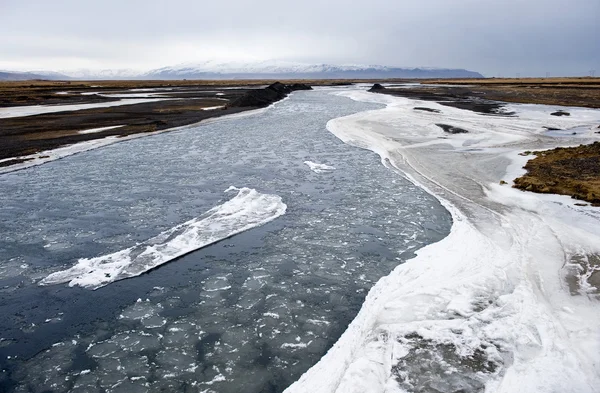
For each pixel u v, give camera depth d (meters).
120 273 10.07
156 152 22.75
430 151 21.86
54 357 7.33
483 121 31.88
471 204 13.72
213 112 39.06
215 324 8.18
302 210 14.02
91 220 13.26
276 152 22.77
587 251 9.77
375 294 8.77
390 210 13.83
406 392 5.96
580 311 7.51
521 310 7.62
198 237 11.96
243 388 6.54
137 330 8.04
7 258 10.84
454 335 7.13
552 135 25.39
